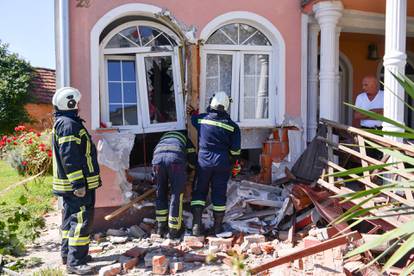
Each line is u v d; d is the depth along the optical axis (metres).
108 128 6.09
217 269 4.68
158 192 5.71
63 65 5.94
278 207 6.03
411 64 11.39
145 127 6.55
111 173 6.09
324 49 6.71
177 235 5.63
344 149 5.46
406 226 2.64
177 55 6.57
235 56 6.88
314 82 7.40
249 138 7.06
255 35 6.95
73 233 4.72
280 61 6.89
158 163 5.53
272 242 5.32
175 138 5.72
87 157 4.79
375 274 3.93
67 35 5.93
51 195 8.75
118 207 6.15
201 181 5.67
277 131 6.95
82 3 6.02
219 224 5.70
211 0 6.57
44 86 20.92
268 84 7.03
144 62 6.52
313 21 7.16
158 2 6.31
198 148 5.88
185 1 6.45
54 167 4.90
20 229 6.12
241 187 6.25
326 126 5.96
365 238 4.31
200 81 6.65
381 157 6.03
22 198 5.95
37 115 20.42
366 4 6.88
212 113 5.75
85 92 6.08
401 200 4.34
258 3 6.77
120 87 6.51
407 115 11.34
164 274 4.57
